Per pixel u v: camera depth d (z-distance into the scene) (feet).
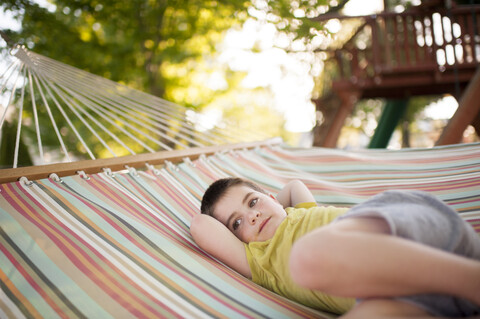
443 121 39.93
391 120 21.31
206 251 4.63
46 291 3.49
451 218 3.15
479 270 2.42
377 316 2.54
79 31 22.94
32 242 3.96
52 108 19.29
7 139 13.55
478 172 6.15
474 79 12.28
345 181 6.84
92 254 3.93
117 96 8.79
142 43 23.67
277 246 4.23
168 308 3.38
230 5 22.13
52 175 5.08
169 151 7.00
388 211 2.91
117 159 6.04
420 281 2.46
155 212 5.04
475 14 17.85
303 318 3.38
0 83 7.41
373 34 19.03
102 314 3.30
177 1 22.68
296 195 5.53
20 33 20.29
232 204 4.82
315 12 20.72
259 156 7.91
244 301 3.55
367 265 2.48
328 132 20.33
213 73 31.32
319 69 27.50
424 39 18.44
